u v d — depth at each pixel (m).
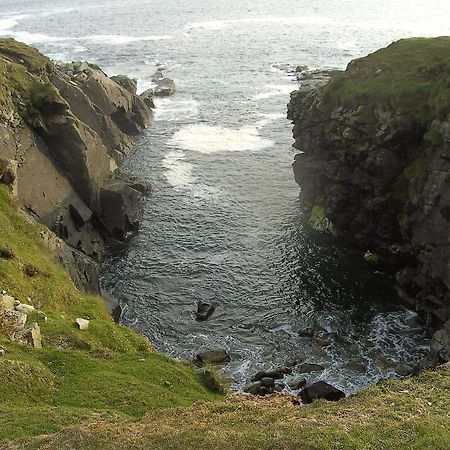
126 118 96.75
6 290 36.56
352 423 20.86
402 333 50.34
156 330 51.38
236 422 21.84
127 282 58.69
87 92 89.75
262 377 44.44
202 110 109.06
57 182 63.19
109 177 74.44
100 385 27.77
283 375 44.97
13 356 28.39
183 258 62.66
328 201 63.81
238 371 45.69
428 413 21.62
